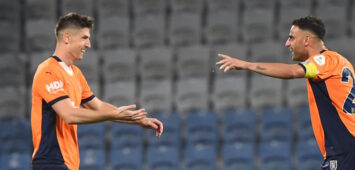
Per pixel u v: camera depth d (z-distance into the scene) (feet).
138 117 61.26
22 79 160.35
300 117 147.43
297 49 67.56
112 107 69.97
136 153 144.46
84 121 61.41
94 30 170.81
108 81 159.53
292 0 174.09
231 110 152.25
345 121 65.36
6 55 161.58
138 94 155.12
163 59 160.76
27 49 168.04
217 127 147.13
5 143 148.36
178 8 175.01
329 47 157.58
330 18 168.66
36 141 64.28
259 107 152.76
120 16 173.47
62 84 63.72
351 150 65.21
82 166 142.10
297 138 146.30
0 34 169.07
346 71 65.92
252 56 159.63
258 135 147.74
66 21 65.26
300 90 153.17
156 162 143.54
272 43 160.66
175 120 147.43
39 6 174.70
